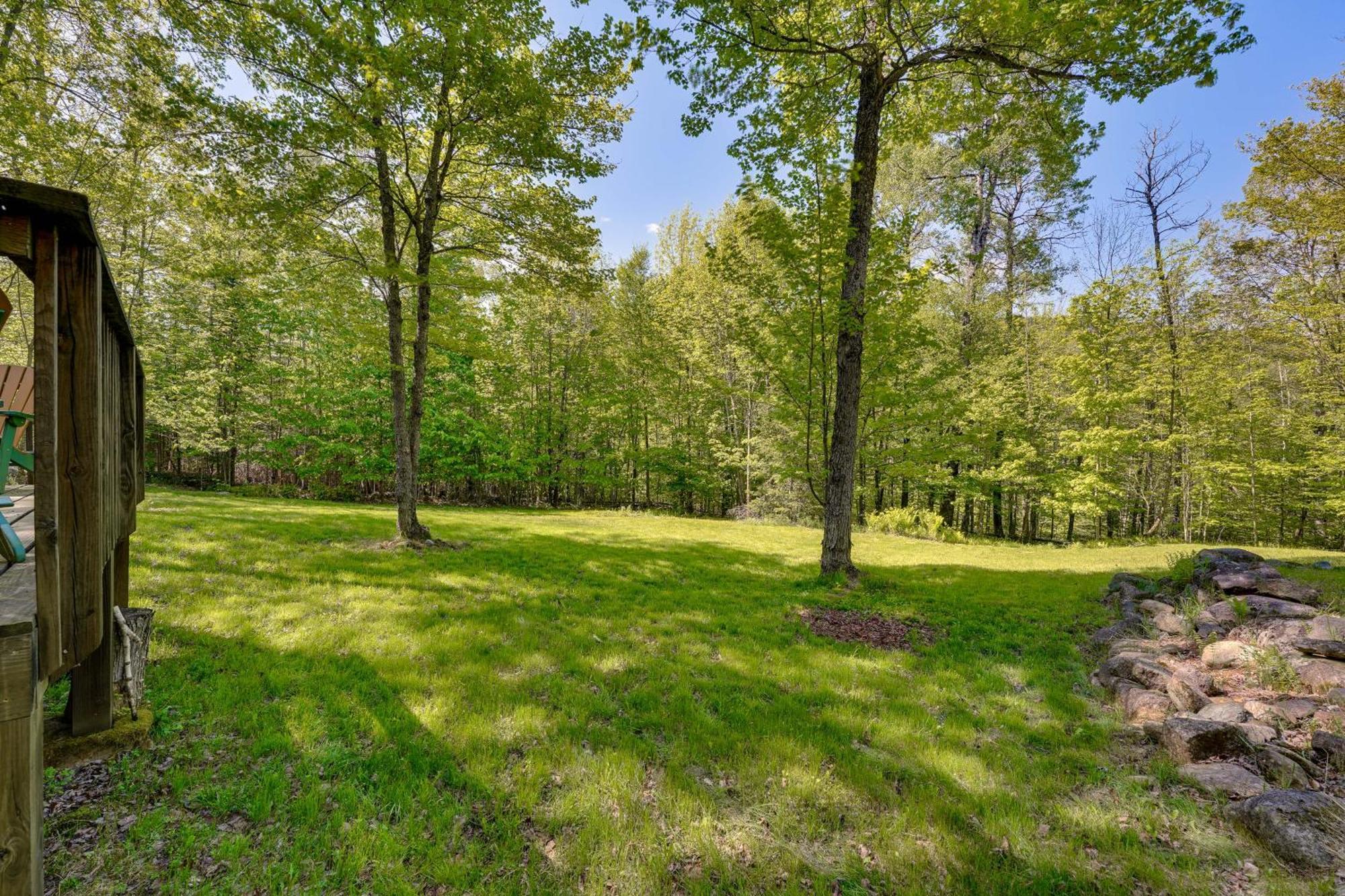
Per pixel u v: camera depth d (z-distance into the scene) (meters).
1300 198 11.46
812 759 3.33
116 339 2.37
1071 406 17.77
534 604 6.26
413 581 6.80
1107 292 16.27
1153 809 2.96
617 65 7.91
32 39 6.68
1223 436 16.67
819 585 8.05
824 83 8.07
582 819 2.71
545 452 23.34
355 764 2.97
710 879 2.41
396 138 7.91
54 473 1.52
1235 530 19.70
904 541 15.36
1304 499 18.20
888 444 19.28
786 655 5.17
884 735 3.69
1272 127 10.90
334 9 6.32
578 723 3.59
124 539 3.21
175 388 17.06
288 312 18.56
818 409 8.88
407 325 10.25
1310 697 3.99
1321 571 7.37
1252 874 2.49
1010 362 18.66
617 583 7.77
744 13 6.89
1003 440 19.05
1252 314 14.84
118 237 12.52
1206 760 3.42
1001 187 18.31
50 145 7.12
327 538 8.99
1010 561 11.40
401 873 2.27
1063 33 6.13
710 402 24.03
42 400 1.49
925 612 6.86
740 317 8.55
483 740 3.29
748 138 7.96
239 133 6.80
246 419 18.97
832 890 2.40
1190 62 6.07
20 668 1.39
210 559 6.81
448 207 9.83
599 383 23.44
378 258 9.04
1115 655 5.06
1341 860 2.48
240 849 2.30
